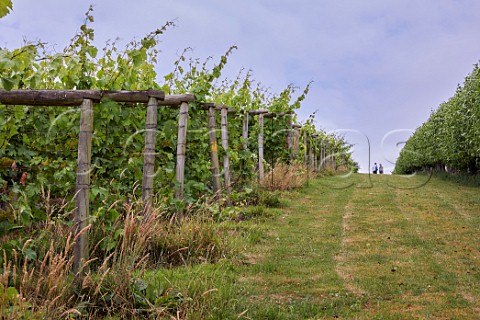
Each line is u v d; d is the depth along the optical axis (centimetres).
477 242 733
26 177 593
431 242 738
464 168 1970
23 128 666
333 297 479
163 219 675
